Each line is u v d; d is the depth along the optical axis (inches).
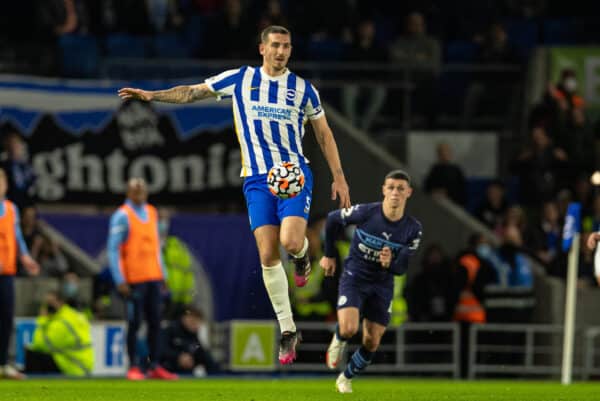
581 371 2760.8
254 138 1322.6
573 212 2370.8
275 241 1315.2
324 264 1627.7
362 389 1790.1
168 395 1528.1
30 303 2615.7
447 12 3619.6
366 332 1601.9
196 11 3516.2
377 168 3006.9
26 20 3420.3
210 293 2888.8
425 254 2731.3
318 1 3454.7
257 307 2910.9
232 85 1327.5
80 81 3129.9
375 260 1576.0
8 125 2874.0
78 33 3383.4
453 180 3097.9
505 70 3425.2
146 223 2217.0
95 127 2923.2
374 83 3297.2
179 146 2960.1
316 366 2669.8
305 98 1325.0
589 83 3459.6
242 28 3265.3
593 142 3267.7
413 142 3324.3
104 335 2504.9
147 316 2233.0
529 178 3169.3
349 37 3467.0
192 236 2893.7
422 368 2696.9
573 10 3816.4
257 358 2623.0
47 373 2477.9
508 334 2758.4
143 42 3361.2
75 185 2910.9
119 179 2935.5
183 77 3206.2
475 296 2664.9
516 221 2881.4
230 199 2974.9
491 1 3634.4
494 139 3383.4
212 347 2741.1
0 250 2074.3
